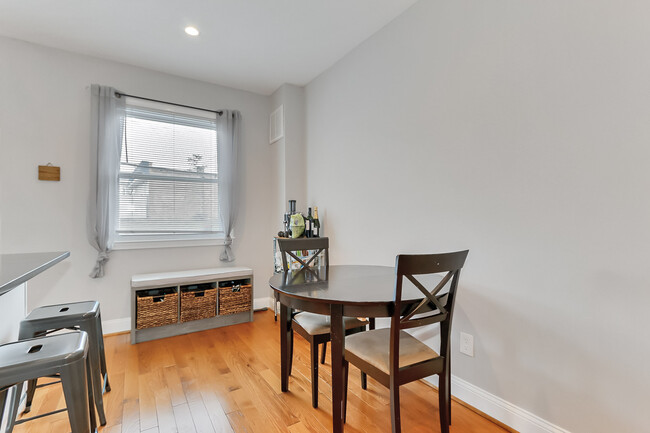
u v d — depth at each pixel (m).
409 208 2.26
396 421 1.35
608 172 1.31
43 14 2.31
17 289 1.83
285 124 3.50
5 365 0.95
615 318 1.29
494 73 1.72
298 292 1.59
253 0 2.17
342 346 1.48
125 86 3.07
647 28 1.21
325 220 3.20
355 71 2.78
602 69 1.32
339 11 2.29
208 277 3.14
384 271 2.16
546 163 1.50
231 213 3.53
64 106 2.81
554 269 1.48
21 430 1.61
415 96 2.21
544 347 1.51
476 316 1.81
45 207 2.73
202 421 1.70
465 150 1.87
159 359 2.46
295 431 1.62
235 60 3.01
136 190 3.15
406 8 2.26
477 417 1.74
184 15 2.33
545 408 1.50
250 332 3.07
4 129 2.60
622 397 1.27
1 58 2.60
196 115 3.42
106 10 2.27
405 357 1.44
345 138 2.91
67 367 1.02
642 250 1.22
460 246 1.90
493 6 1.73
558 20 1.46
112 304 3.00
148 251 3.18
